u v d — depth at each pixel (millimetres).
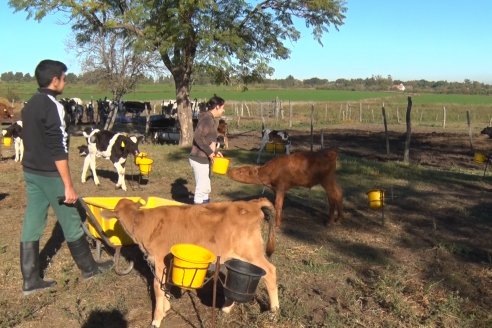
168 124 22734
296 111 47812
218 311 4926
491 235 7559
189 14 15406
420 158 18422
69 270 5867
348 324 4707
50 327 4648
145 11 15570
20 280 5621
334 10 17562
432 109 51750
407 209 9062
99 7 16875
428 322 4742
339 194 7910
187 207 4695
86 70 26703
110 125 26375
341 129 31625
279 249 6762
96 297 5203
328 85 146250
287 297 5188
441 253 6727
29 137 4949
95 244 6578
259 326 4617
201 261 3912
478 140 24812
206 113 7176
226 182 11031
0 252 6453
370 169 12781
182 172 12234
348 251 6766
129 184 10938
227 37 15750
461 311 4992
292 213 8648
